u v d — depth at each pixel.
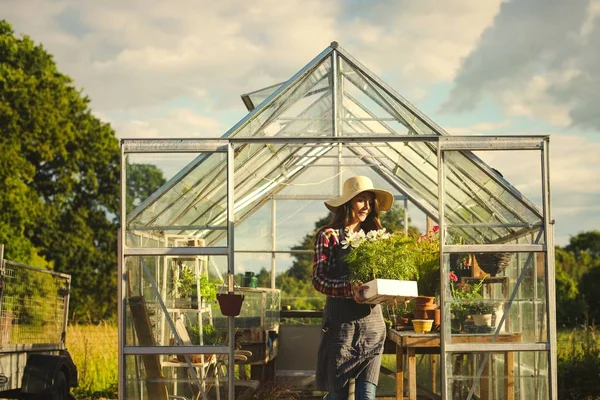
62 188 31.56
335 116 7.20
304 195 11.79
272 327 9.82
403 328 7.44
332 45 7.20
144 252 6.92
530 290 6.94
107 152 32.72
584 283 26.86
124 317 6.89
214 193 7.09
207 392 6.85
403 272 5.18
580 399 9.18
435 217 11.53
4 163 26.12
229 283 6.93
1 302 6.48
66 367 7.23
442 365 6.83
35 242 30.44
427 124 7.07
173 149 7.05
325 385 5.16
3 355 6.52
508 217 7.08
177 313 6.91
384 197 5.76
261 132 7.20
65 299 8.28
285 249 12.07
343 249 5.25
